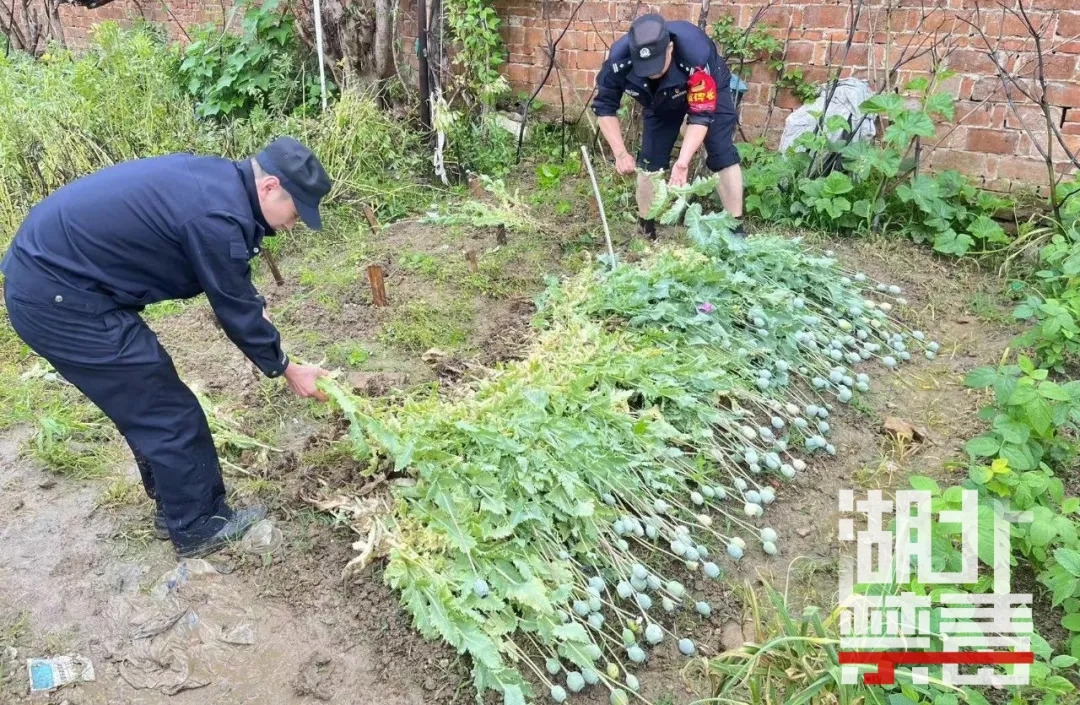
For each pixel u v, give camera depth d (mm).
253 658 2590
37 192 5566
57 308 2436
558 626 2535
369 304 4656
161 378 2646
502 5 7246
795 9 5801
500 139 6840
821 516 3230
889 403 3879
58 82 6398
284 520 3086
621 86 5020
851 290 4633
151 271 2518
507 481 2941
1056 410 3258
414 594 2586
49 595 2797
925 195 5191
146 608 2738
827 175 5648
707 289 4168
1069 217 4938
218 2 8680
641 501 3090
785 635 2395
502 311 4602
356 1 6840
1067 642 2604
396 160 6395
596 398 3326
